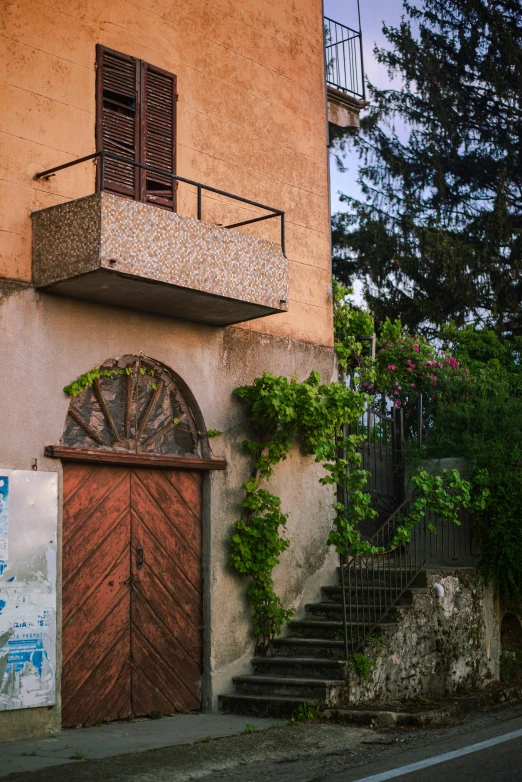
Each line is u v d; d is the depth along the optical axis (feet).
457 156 80.53
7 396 29.25
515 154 79.51
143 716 32.42
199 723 31.42
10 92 30.45
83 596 31.17
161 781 23.70
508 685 40.01
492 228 75.36
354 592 38.63
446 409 45.62
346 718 31.19
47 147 31.27
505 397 45.80
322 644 35.19
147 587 33.27
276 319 39.50
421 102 81.41
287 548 38.32
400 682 35.27
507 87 78.48
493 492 40.96
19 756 25.71
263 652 36.27
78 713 30.50
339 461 38.70
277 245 35.22
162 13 35.94
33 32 31.32
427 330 77.36
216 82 37.93
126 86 34.14
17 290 29.89
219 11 38.47
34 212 30.53
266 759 26.32
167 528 34.30
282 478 38.63
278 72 41.04
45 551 29.48
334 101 45.57
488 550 40.34
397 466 45.47
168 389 35.14
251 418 37.04
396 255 75.41
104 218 28.91
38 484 29.58
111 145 33.37
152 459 33.50
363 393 39.04
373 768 24.93
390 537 43.11
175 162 35.58
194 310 34.19
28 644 28.68
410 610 36.27
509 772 24.11
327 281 42.27
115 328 32.86
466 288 74.28
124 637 32.24
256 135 39.50
